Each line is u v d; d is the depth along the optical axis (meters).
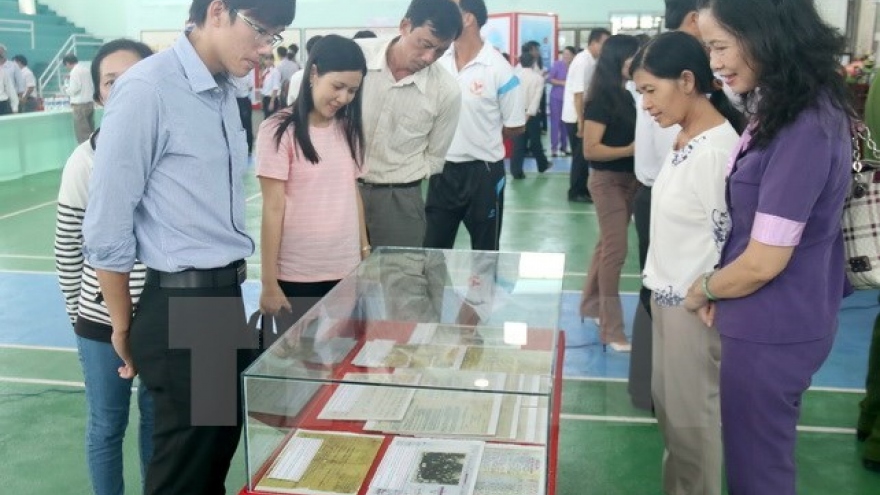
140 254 1.94
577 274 5.45
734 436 1.95
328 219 2.52
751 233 1.82
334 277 2.57
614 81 3.46
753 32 1.68
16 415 3.36
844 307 4.76
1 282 5.38
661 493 2.78
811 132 1.68
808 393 3.58
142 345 1.95
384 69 2.98
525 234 6.76
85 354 2.19
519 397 1.64
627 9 16.02
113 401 2.24
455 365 1.78
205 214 1.92
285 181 2.48
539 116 9.85
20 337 4.33
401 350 1.88
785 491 1.92
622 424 3.25
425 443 1.76
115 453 2.31
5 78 11.65
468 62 3.76
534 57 9.88
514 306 2.15
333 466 1.68
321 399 1.73
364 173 2.79
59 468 2.92
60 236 2.11
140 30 17.80
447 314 2.10
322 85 2.37
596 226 7.00
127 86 1.80
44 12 18.30
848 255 1.98
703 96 2.09
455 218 3.95
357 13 16.97
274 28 1.85
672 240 2.15
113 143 1.77
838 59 1.72
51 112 10.24
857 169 1.95
